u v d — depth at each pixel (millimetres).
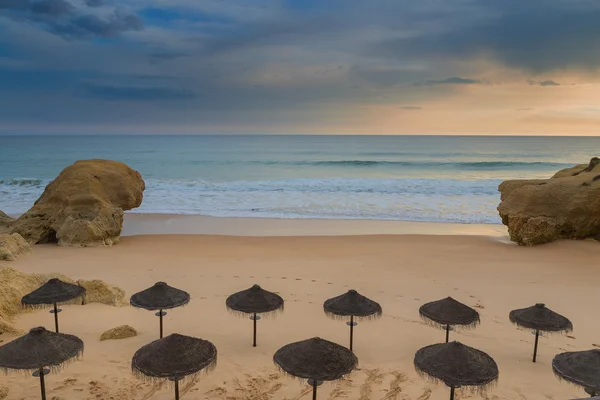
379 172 49375
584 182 18797
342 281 13461
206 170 52094
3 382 7289
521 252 17391
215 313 10641
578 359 6270
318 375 5668
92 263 15266
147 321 10023
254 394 7219
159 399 7008
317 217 25188
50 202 19594
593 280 13883
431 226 23109
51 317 9945
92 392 7129
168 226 22875
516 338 9656
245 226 22922
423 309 8266
